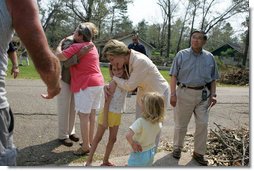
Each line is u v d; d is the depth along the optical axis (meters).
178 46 53.25
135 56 3.71
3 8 1.56
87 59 4.41
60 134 4.89
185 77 4.54
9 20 1.58
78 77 4.41
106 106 4.02
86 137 4.48
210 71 4.56
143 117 3.52
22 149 4.61
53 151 4.61
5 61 1.68
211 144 5.14
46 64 1.62
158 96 3.49
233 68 24.09
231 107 9.23
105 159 4.20
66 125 4.87
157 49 57.09
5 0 1.57
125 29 48.75
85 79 4.39
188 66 4.50
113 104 4.02
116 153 4.75
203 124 4.53
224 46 50.59
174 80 4.59
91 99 4.41
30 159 4.28
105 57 3.81
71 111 4.94
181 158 4.72
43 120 6.19
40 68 1.62
